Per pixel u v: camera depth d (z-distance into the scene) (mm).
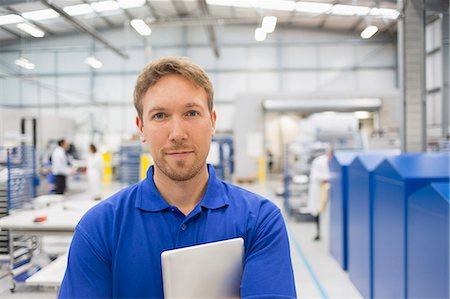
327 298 2693
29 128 6539
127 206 739
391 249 2100
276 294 681
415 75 3484
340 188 3293
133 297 691
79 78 10555
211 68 10680
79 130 10625
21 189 3203
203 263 664
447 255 1472
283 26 10578
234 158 9500
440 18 4410
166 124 706
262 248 728
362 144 5301
